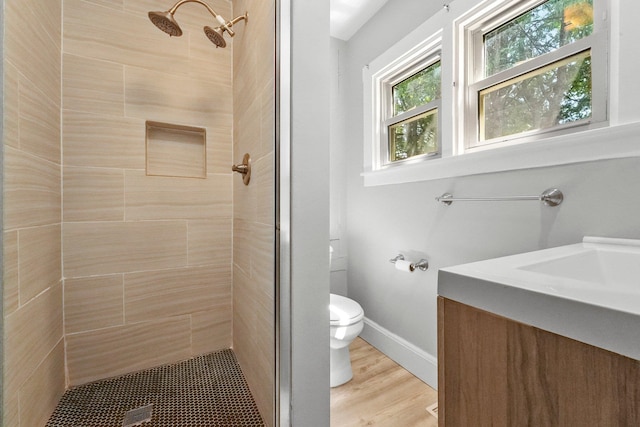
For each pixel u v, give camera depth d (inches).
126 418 41.9
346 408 53.2
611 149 35.0
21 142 35.1
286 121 31.6
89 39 49.6
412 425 49.0
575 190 39.2
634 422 12.4
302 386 31.6
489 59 54.4
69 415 42.3
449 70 57.3
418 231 64.6
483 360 18.8
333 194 87.4
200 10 58.8
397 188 70.1
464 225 54.5
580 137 37.3
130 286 52.9
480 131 55.5
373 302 78.2
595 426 13.7
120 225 52.0
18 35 34.6
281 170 32.2
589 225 37.8
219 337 60.9
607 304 13.6
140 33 53.5
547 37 45.7
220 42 47.6
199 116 58.4
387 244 73.4
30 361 36.6
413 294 65.5
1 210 31.0
